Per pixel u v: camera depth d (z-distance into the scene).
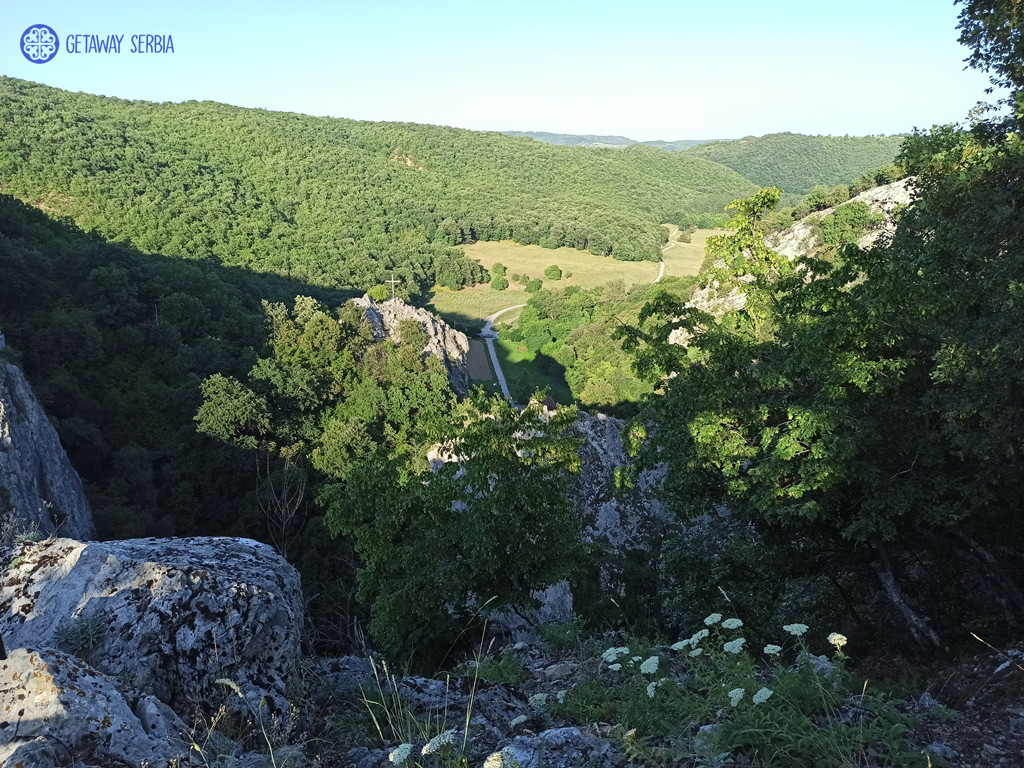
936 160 12.48
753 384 11.12
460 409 14.07
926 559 11.74
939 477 9.38
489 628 14.25
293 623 5.47
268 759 4.10
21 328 55.03
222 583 5.25
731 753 4.16
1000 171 10.52
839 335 9.70
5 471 32.38
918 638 8.81
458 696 6.12
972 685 5.68
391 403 60.03
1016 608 8.96
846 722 4.36
